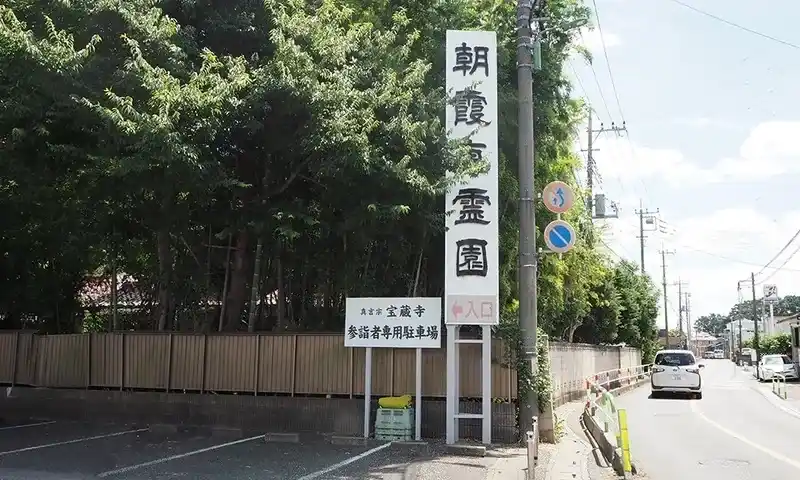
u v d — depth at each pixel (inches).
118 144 374.3
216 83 389.1
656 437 571.8
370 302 484.7
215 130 385.1
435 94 485.1
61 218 522.0
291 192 493.4
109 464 387.2
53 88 357.7
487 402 463.5
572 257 856.3
